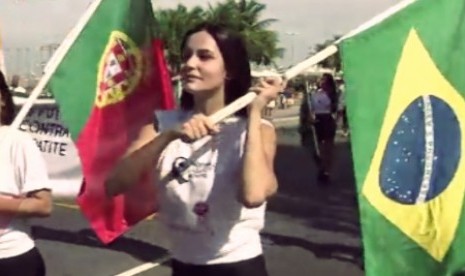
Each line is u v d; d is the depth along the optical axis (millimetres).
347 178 15680
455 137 3803
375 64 3686
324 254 8352
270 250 8555
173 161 3301
